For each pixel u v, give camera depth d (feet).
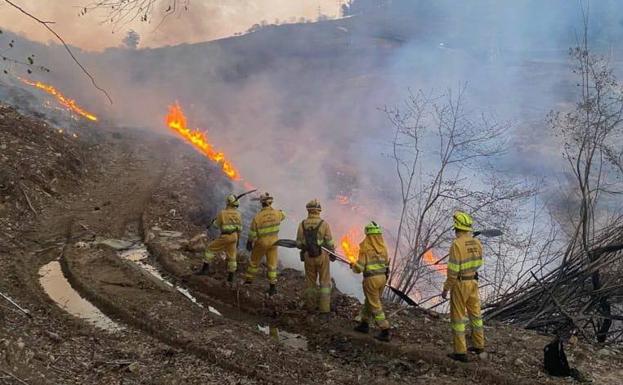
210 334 23.98
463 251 22.77
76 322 24.32
